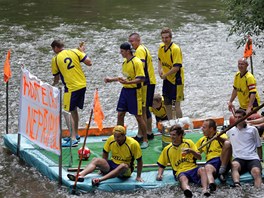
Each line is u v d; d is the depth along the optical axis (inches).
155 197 828.6
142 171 895.1
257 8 1187.9
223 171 863.1
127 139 861.2
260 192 840.3
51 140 880.9
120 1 2763.3
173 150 863.1
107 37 1983.3
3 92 1360.7
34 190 864.9
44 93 887.1
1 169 940.0
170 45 1029.8
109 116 1209.4
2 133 1109.7
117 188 847.1
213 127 884.6
